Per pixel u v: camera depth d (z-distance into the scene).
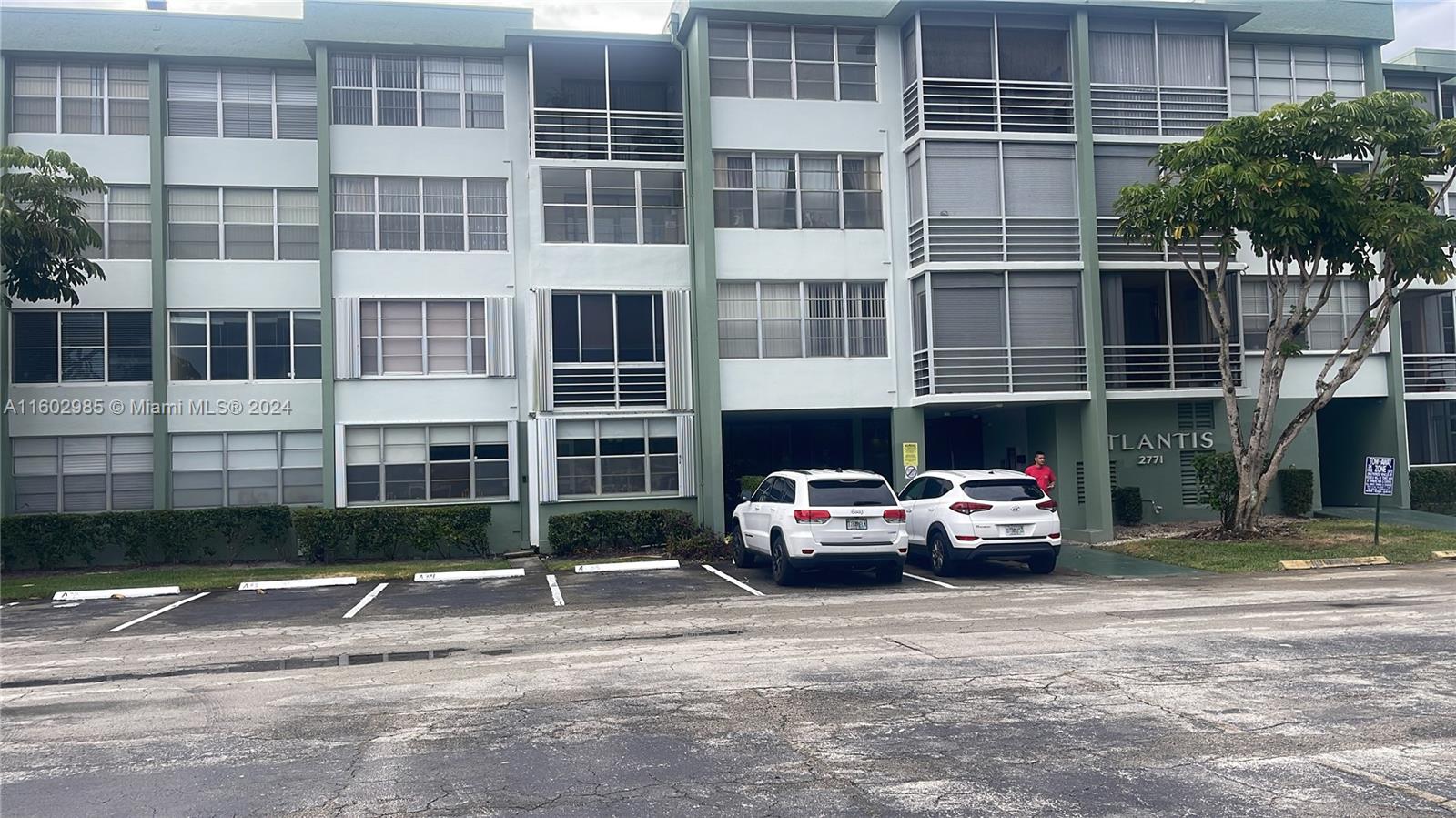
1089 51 23.03
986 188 22.41
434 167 23.67
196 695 9.42
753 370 22.97
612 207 23.55
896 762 6.87
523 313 23.80
